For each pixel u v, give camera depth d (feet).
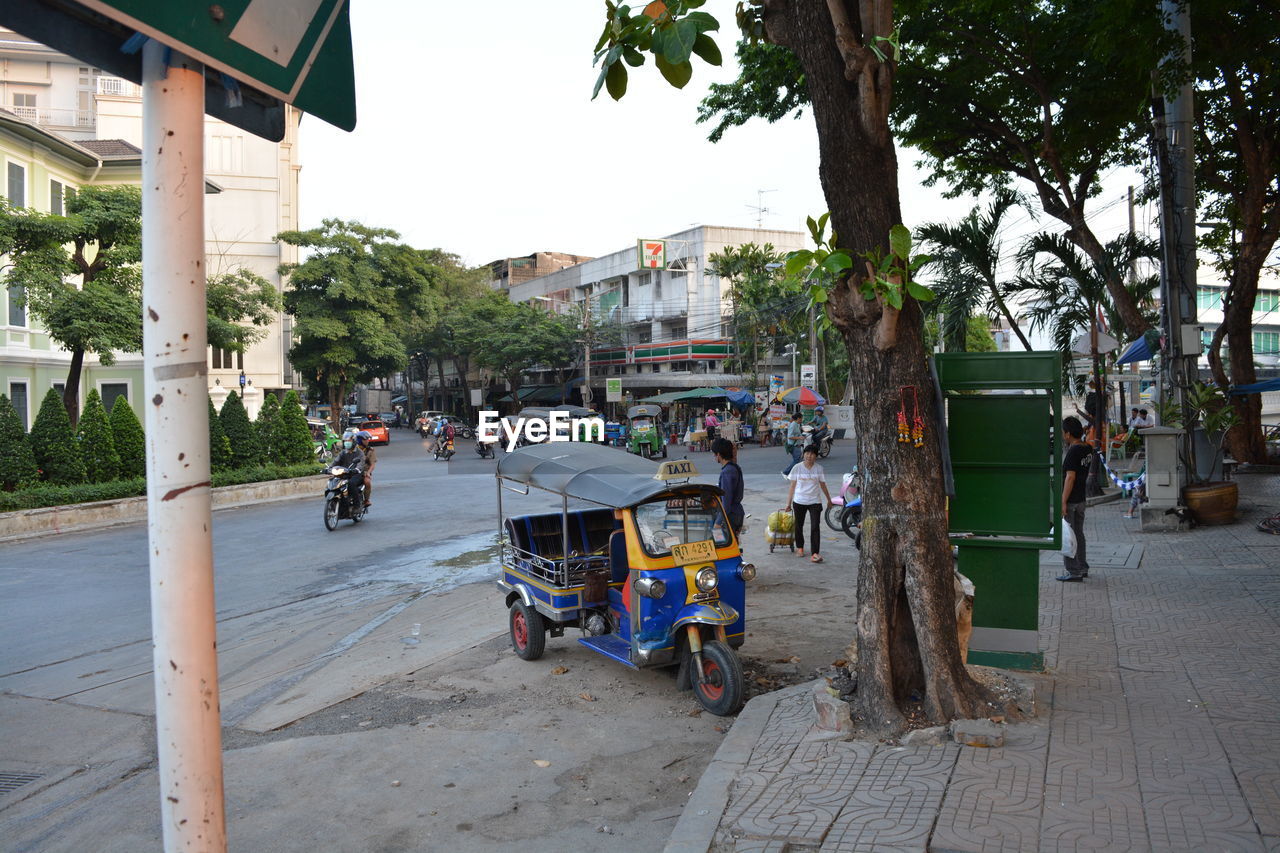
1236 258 60.85
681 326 160.45
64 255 69.62
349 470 51.75
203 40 5.72
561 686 22.33
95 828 15.46
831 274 14.90
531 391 194.18
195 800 5.92
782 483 67.21
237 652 26.53
